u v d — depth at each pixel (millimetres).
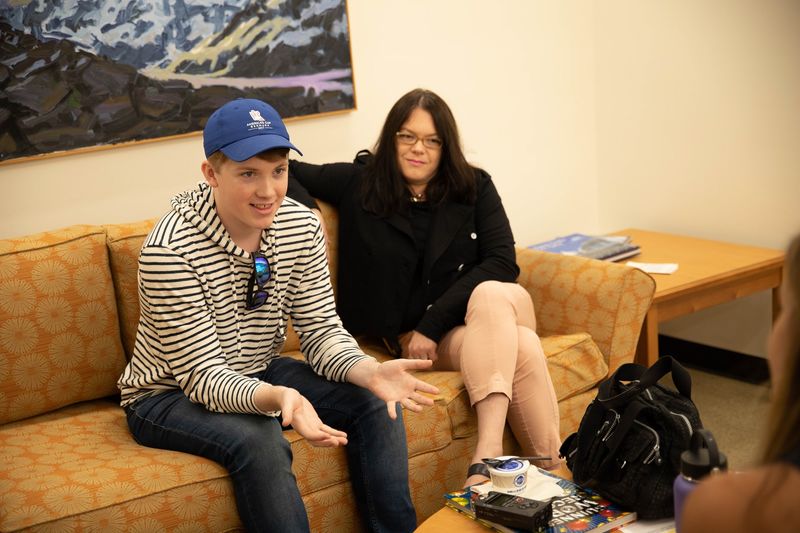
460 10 3246
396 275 2561
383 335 2574
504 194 3500
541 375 2270
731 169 3270
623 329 2527
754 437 2809
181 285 1898
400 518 2025
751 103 3148
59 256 2221
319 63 2896
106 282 2281
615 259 3133
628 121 3584
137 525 1748
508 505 1597
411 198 2613
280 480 1832
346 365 2033
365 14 3025
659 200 3545
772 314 3189
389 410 1911
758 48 3086
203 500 1820
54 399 2229
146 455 1903
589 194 3756
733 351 3381
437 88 3244
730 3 3135
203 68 2684
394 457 2014
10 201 2461
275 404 1793
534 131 3535
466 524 1644
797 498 828
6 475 1815
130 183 2643
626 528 1601
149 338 2014
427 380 2336
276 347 2195
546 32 3492
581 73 3629
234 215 1930
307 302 2137
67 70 2473
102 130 2551
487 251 2639
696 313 3477
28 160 2455
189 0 2629
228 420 1885
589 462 1701
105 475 1793
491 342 2248
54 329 2197
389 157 2574
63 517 1686
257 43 2766
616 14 3518
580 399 2471
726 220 3328
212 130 1905
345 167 2672
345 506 2070
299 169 2732
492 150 3432
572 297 2596
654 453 1616
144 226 2375
